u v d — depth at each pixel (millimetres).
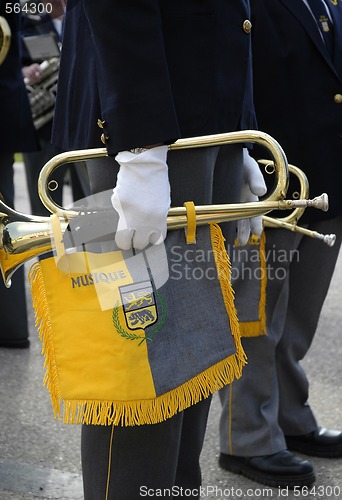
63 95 1900
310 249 2730
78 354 1659
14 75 3381
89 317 1653
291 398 2811
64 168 4027
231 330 1751
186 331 1700
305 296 2771
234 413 2650
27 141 3432
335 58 2605
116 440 1753
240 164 1915
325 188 2586
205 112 1747
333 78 2588
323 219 2598
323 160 2580
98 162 1768
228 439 2674
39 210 4168
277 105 2549
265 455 2627
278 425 2742
